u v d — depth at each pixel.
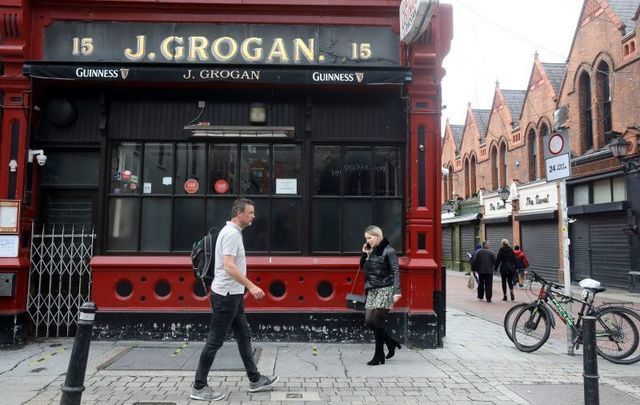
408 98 7.44
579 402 4.90
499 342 7.73
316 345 7.09
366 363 6.27
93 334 7.15
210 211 7.59
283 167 7.68
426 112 7.40
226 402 4.79
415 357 6.63
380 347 6.18
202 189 7.61
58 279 7.43
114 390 5.10
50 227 7.65
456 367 6.16
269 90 7.60
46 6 7.33
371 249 6.43
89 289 7.34
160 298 7.29
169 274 7.29
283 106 7.66
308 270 7.36
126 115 7.58
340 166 7.69
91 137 7.54
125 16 7.36
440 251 7.46
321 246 7.57
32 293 7.34
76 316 7.34
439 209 7.44
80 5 7.32
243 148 7.68
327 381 5.51
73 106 7.51
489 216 25.59
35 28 7.31
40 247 7.37
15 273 6.97
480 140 27.64
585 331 4.36
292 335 7.25
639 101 15.33
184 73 7.05
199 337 7.20
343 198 7.64
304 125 7.61
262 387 5.11
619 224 16.12
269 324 7.25
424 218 7.32
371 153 7.72
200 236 7.54
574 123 18.70
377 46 7.50
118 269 7.26
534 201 21.09
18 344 6.94
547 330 7.01
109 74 6.99
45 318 7.34
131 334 7.18
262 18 7.44
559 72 21.45
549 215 19.44
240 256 5.01
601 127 17.42
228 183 7.62
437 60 7.42
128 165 7.61
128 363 6.07
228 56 7.38
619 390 5.37
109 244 7.48
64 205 7.70
